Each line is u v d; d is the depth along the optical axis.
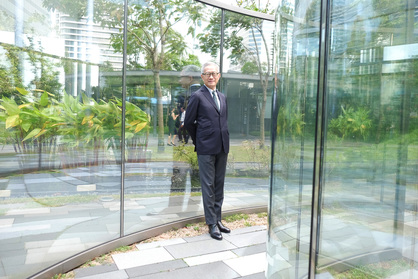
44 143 2.21
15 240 2.01
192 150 3.55
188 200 3.54
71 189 2.43
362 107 1.18
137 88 2.98
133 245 2.92
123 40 2.81
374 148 1.14
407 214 1.07
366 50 1.15
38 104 2.16
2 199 1.93
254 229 3.40
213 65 3.26
